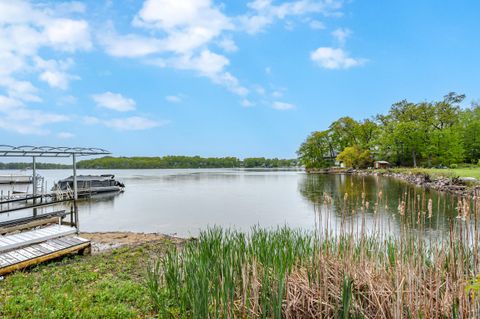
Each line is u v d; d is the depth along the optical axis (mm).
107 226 14922
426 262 4371
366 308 3582
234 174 78500
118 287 5375
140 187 37750
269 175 69750
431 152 44469
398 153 53312
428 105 55750
